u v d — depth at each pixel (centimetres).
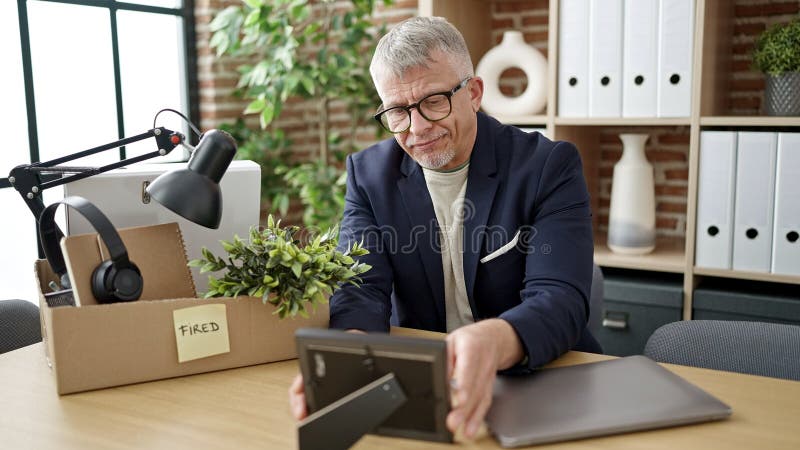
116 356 122
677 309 264
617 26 266
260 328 132
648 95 265
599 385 117
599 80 272
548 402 111
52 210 132
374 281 161
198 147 125
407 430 101
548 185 160
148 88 331
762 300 249
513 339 122
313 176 338
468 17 315
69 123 299
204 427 108
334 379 100
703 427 104
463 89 156
